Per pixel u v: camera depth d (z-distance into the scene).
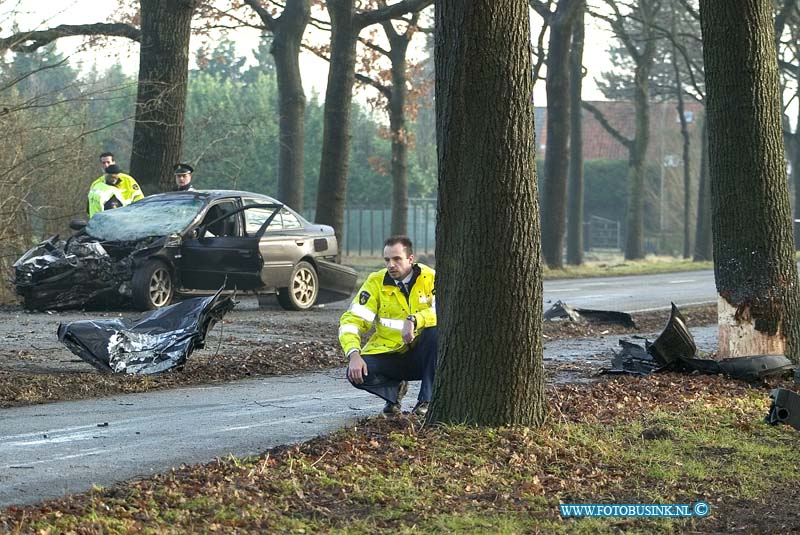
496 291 10.98
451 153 10.99
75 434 11.66
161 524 8.05
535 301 11.17
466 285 11.02
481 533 8.18
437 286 11.30
